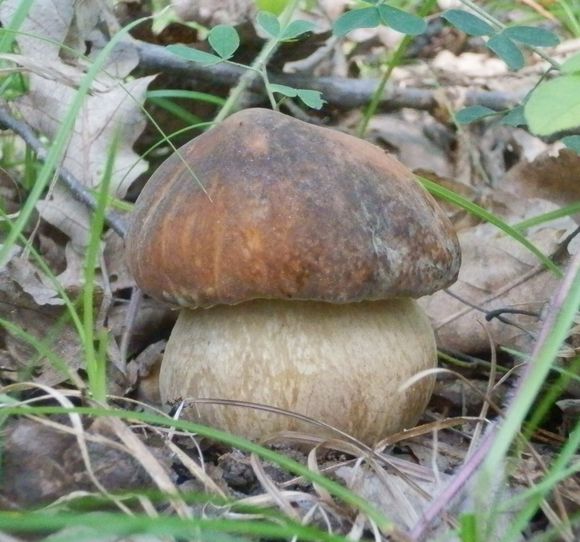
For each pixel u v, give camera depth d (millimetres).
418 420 300
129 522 190
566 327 214
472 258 373
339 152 276
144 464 223
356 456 270
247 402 271
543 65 512
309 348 276
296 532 198
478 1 612
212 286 267
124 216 364
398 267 270
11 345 310
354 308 282
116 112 366
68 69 368
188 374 284
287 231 263
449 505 228
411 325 290
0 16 374
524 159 441
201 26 451
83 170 361
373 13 334
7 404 236
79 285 326
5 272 314
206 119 443
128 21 457
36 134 381
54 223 357
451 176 477
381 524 208
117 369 318
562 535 224
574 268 238
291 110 453
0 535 211
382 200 273
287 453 271
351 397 276
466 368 350
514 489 246
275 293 266
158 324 350
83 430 235
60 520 189
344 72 506
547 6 569
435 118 489
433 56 566
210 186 271
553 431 310
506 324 352
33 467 236
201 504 235
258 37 429
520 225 343
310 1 544
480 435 270
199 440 276
